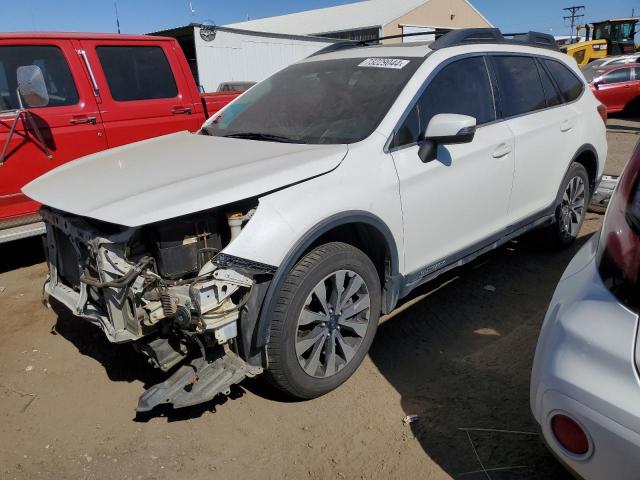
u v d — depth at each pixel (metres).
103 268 2.60
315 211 2.76
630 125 14.37
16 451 2.72
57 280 3.29
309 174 2.84
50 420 2.95
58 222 3.00
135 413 2.98
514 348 3.50
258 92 4.22
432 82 3.52
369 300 3.12
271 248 2.62
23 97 4.57
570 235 5.02
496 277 4.59
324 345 2.98
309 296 2.78
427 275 3.52
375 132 3.18
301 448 2.69
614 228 2.09
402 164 3.20
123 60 5.74
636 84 15.76
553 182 4.55
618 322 1.84
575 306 2.00
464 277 4.60
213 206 2.54
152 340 2.76
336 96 3.63
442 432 2.76
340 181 2.92
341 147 3.08
